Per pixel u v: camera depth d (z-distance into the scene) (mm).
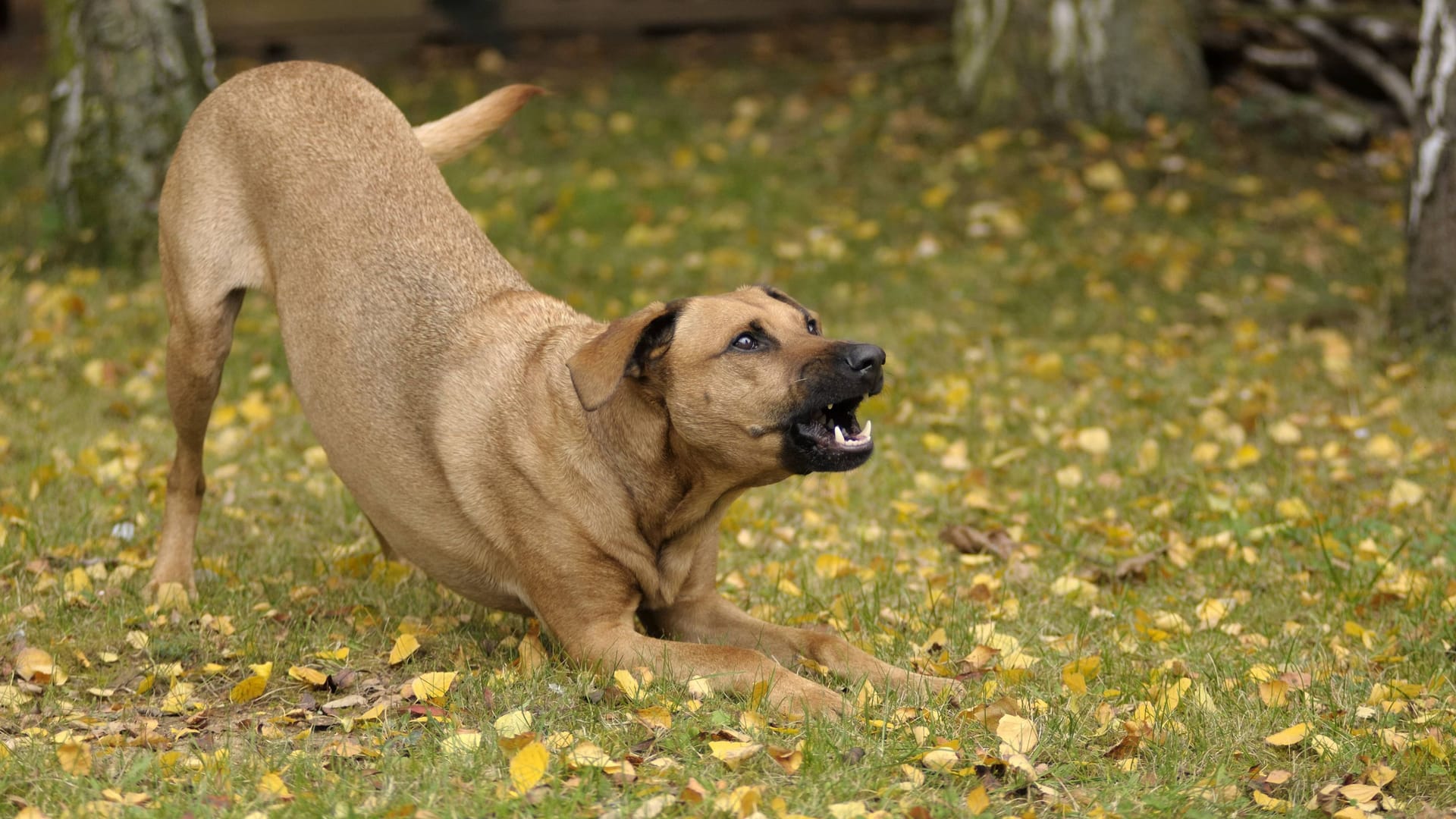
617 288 9953
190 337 5281
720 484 4402
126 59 9508
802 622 5207
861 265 10531
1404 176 12359
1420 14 13266
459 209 5258
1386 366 8336
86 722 4141
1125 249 10797
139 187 9609
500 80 14945
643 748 3883
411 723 4066
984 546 6094
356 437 4852
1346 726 4059
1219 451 7289
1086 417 7855
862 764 3744
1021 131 12750
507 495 4520
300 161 5180
